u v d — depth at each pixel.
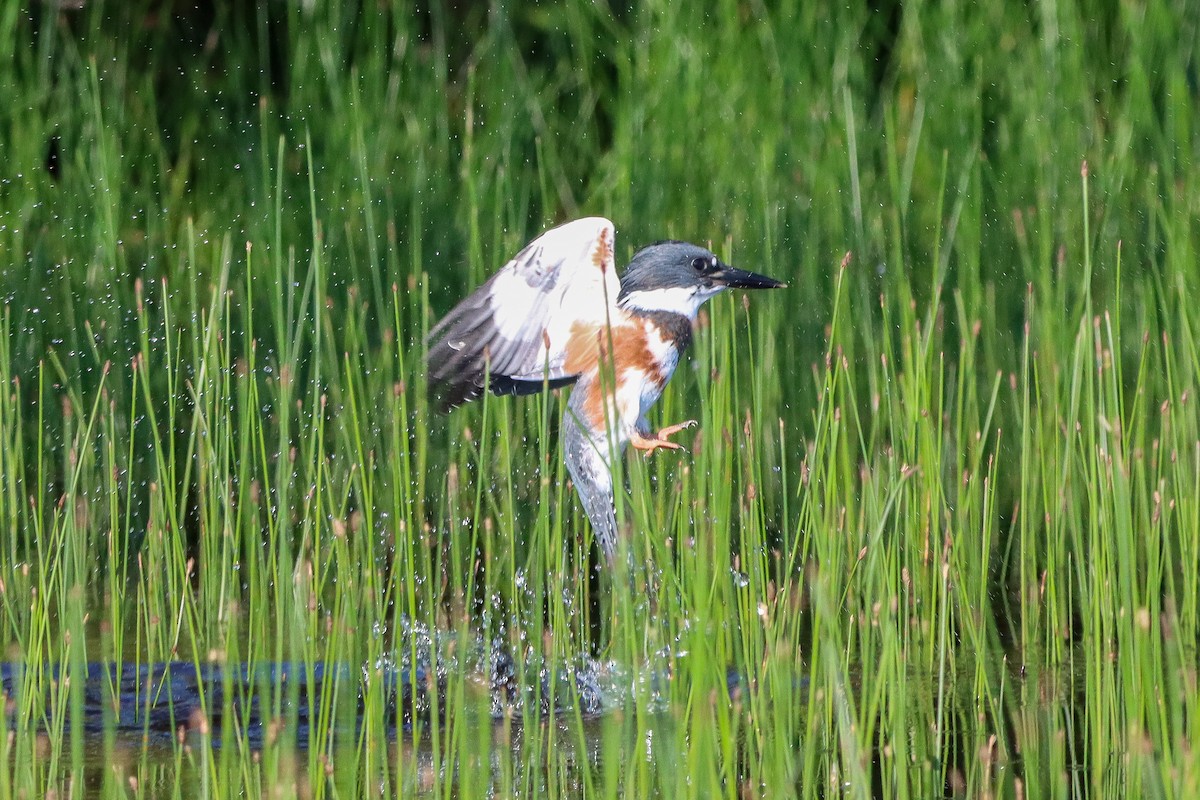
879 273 13.62
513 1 19.17
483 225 14.80
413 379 11.12
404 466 8.36
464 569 10.47
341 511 9.08
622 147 15.66
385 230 14.63
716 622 6.71
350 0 17.58
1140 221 13.98
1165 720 6.36
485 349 8.44
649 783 6.79
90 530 10.83
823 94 15.78
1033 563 9.04
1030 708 8.05
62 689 7.22
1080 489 10.09
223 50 19.69
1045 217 11.92
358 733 7.89
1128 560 6.79
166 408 13.07
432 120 16.77
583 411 8.84
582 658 8.88
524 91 16.80
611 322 8.84
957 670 8.81
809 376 12.81
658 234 14.84
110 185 14.98
